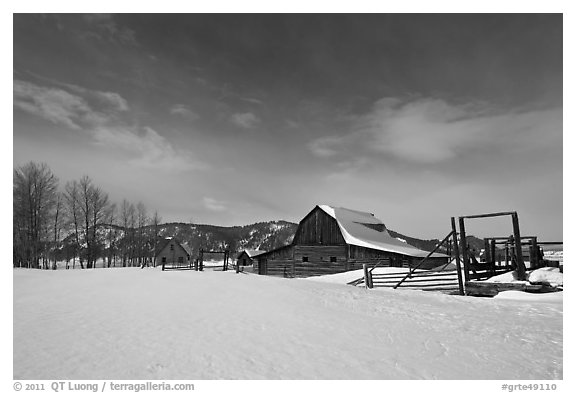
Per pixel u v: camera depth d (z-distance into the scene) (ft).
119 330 28.86
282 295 50.08
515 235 55.26
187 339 26.37
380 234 154.61
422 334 29.37
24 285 63.31
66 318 33.45
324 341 26.81
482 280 60.13
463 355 24.31
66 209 197.36
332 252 134.51
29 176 171.63
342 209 158.71
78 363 21.40
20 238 167.43
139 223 265.34
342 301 45.47
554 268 64.08
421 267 115.03
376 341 27.20
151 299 45.65
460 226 58.49
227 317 34.37
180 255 306.76
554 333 29.81
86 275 89.61
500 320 34.53
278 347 25.04
